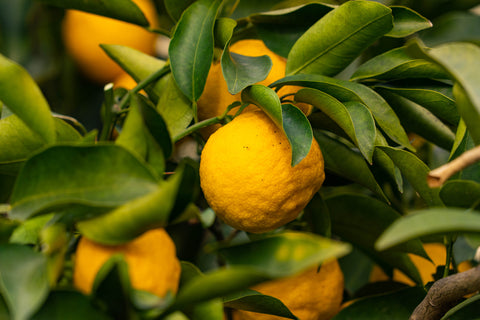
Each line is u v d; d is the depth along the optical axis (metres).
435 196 0.57
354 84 0.59
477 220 0.46
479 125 0.52
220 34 0.60
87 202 0.50
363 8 0.57
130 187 0.51
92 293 0.50
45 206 0.50
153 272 0.51
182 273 0.56
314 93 0.56
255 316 0.61
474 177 0.58
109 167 0.51
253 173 0.55
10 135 0.58
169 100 0.60
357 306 0.60
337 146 0.61
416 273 0.62
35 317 0.50
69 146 0.50
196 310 0.52
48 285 0.49
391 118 0.58
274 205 0.55
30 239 0.54
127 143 0.52
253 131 0.55
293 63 0.60
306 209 0.61
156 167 0.53
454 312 0.55
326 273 0.61
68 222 0.52
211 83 0.60
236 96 0.60
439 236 0.58
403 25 0.60
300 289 0.60
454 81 0.51
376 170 0.61
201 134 0.62
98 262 0.51
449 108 0.59
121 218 0.50
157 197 0.49
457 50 0.50
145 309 0.50
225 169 0.55
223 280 0.48
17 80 0.53
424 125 0.62
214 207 0.57
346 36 0.59
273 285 0.60
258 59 0.59
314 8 0.61
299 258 0.48
